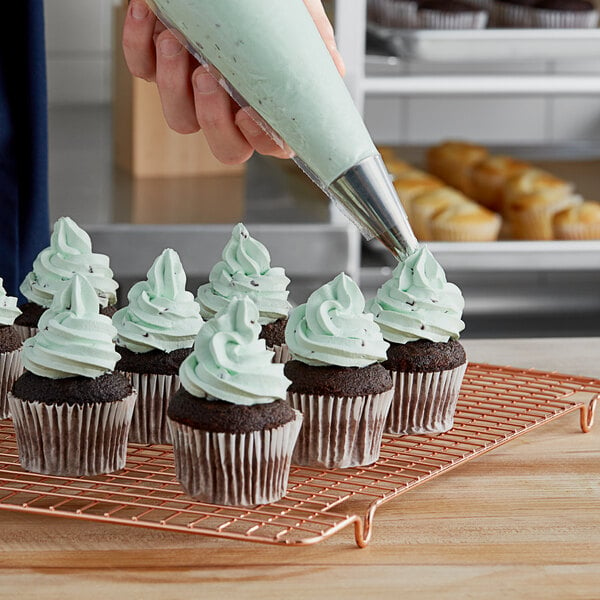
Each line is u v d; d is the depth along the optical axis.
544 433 1.66
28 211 2.14
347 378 1.53
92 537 1.27
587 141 4.16
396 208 1.28
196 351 1.42
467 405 1.73
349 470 1.53
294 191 3.19
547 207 3.24
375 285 3.02
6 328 1.70
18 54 2.07
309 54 1.23
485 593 1.15
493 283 3.48
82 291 1.54
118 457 1.51
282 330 1.86
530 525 1.32
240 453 1.36
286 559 1.23
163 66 1.43
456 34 3.10
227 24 1.21
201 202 3.00
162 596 1.14
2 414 1.71
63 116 4.04
